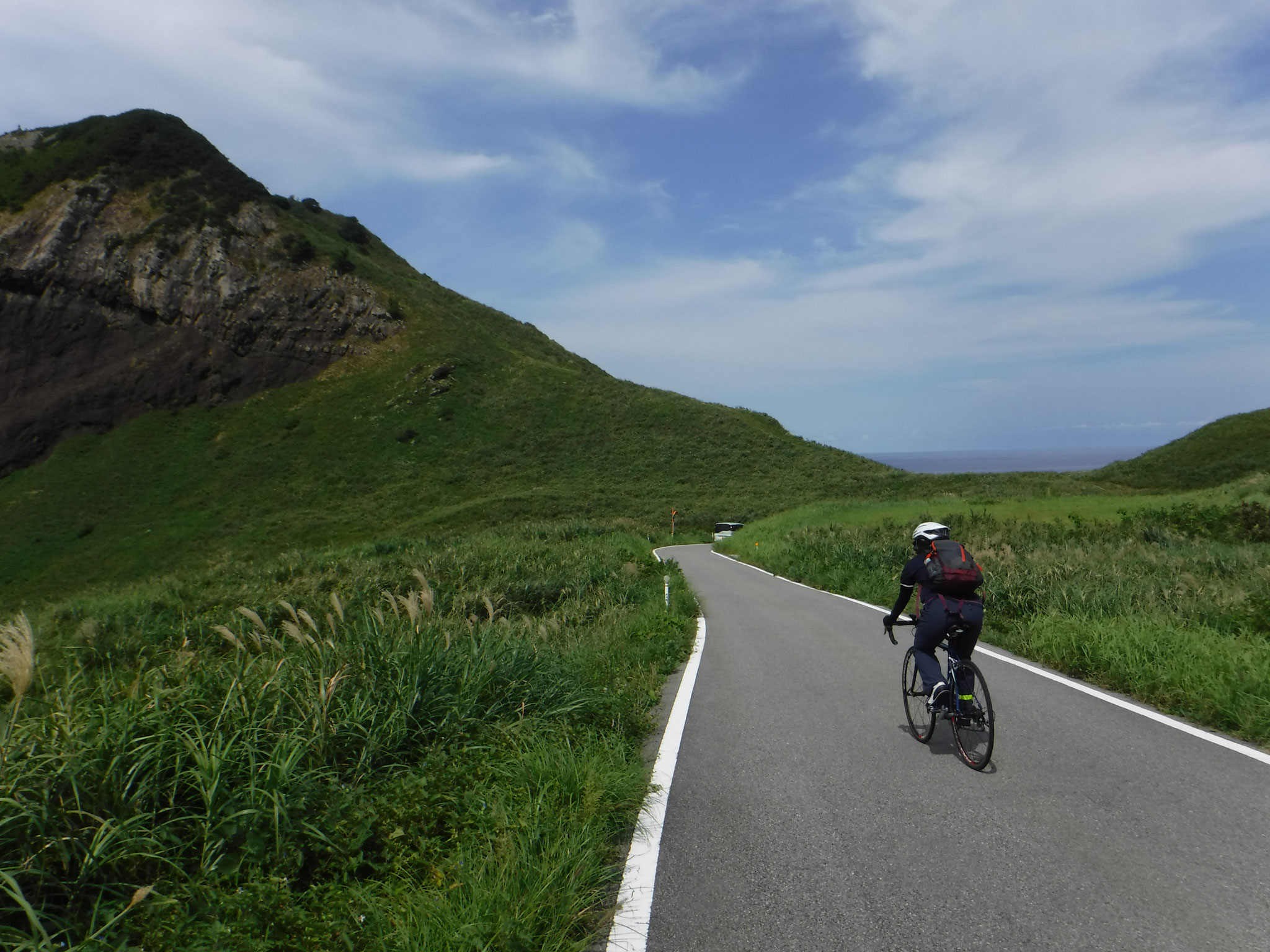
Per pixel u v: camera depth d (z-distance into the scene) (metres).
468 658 6.20
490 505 61.88
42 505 68.94
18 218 88.12
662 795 4.82
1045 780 4.77
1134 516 24.53
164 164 98.50
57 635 11.86
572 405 90.19
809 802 4.58
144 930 2.95
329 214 130.50
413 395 88.75
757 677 8.30
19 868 2.96
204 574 22.84
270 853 3.56
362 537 59.59
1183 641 7.59
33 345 83.06
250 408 85.62
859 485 67.38
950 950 2.95
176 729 4.05
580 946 3.01
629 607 14.62
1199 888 3.35
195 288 89.31
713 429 86.12
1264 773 4.76
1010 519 27.50
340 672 4.96
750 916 3.28
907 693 6.03
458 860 3.54
